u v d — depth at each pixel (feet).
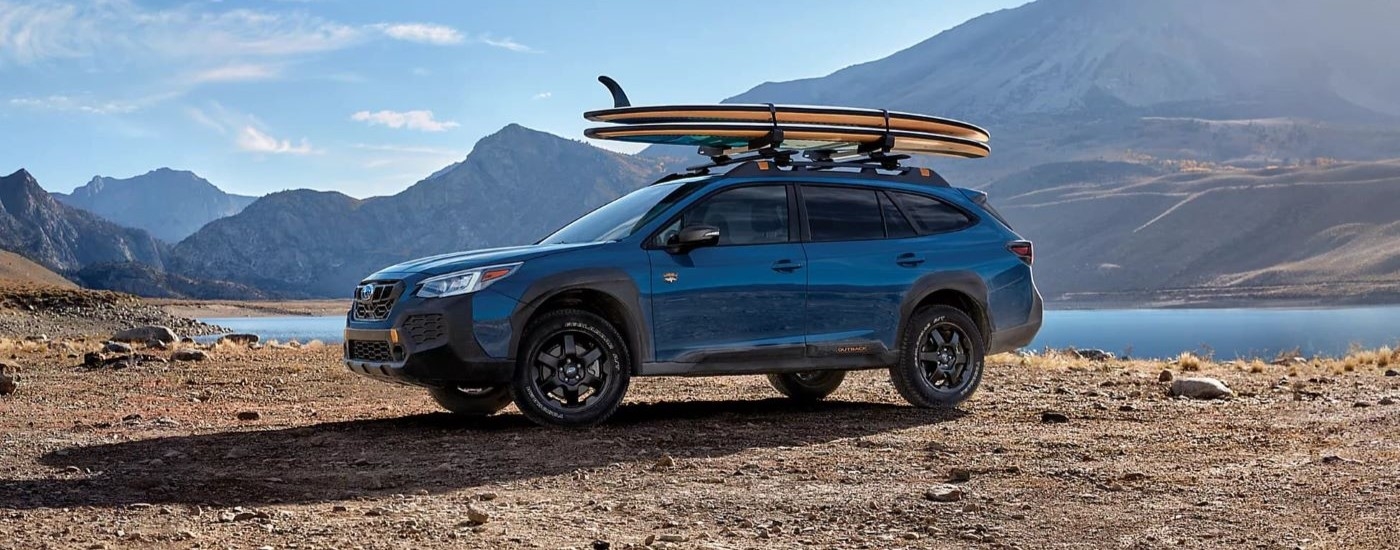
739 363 29.60
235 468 23.22
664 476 22.18
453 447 25.64
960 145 35.17
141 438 27.50
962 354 33.04
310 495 20.39
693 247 29.04
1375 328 368.07
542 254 28.17
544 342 28.14
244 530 17.44
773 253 30.14
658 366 28.81
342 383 42.04
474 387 31.42
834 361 30.83
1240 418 30.30
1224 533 17.26
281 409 34.06
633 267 28.53
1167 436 27.04
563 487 21.15
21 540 16.66
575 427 28.45
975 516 18.53
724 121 31.37
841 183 31.78
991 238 33.60
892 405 33.53
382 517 18.47
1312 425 28.73
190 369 48.14
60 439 27.32
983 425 29.12
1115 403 34.04
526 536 17.13
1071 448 25.30
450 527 17.71
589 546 16.48
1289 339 280.10
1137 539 17.01
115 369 48.52
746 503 19.56
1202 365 52.95
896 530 17.60
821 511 18.89
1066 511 18.85
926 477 21.95
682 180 31.42
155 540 16.74
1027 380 42.37
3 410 34.01
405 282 27.91
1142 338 296.92
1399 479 21.04
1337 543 16.56
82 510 18.88
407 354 27.30
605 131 31.40
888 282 31.48
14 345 66.69
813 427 28.78
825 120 32.32
